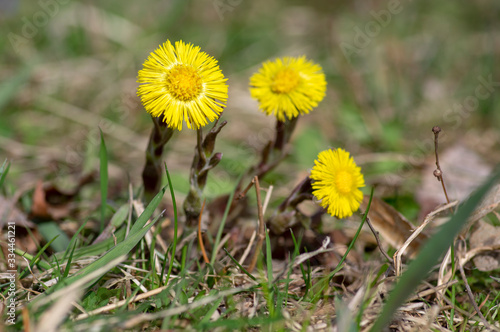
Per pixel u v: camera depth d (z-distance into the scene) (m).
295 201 0.42
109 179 0.51
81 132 0.57
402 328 0.40
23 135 0.56
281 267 0.43
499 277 0.43
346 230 0.46
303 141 0.55
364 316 0.39
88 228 0.45
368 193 0.50
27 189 0.47
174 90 0.39
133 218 0.43
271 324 0.39
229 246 0.44
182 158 0.54
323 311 0.40
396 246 0.43
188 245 0.42
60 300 0.37
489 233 0.43
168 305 0.39
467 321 0.40
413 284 0.37
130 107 0.61
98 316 0.38
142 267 0.42
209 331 0.38
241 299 0.40
